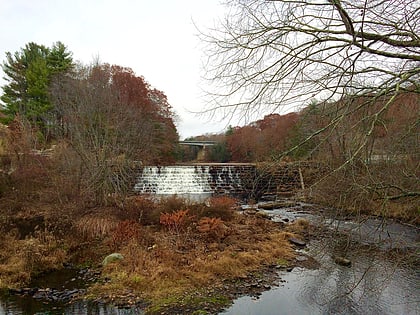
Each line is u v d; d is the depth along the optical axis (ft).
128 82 131.13
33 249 38.55
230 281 34.22
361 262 34.81
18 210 59.06
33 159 71.77
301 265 38.88
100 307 28.71
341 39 13.99
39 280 34.60
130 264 36.63
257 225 57.11
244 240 47.60
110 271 35.76
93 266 38.11
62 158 65.46
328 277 34.19
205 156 152.56
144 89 135.54
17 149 72.54
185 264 37.09
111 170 62.75
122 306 28.81
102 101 69.15
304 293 31.45
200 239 45.93
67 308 28.58
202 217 53.83
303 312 28.02
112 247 42.63
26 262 36.63
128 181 72.28
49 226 48.60
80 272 36.65
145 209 56.39
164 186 104.88
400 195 16.99
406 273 31.50
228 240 46.88
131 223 48.62
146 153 94.73
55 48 127.95
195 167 108.17
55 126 79.25
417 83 14.80
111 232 47.85
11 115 116.37
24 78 124.67
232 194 102.01
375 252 25.61
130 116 77.56
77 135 60.90
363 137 14.28
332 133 15.30
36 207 60.18
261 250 43.50
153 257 38.55
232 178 108.88
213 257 39.17
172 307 28.63
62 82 97.19
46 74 118.11
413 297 29.25
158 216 53.57
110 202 58.65
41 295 31.09
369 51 13.66
